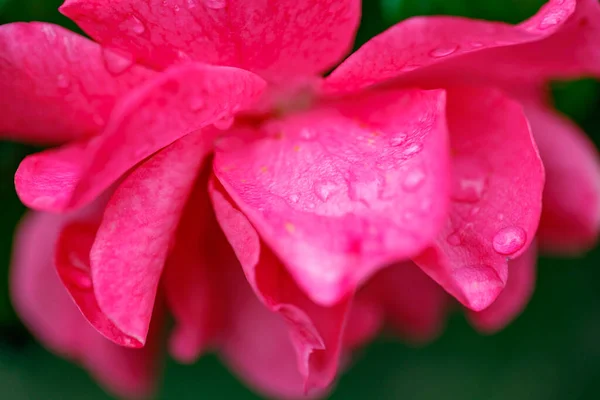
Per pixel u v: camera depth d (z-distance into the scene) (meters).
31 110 0.20
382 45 0.18
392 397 0.27
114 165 0.17
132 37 0.18
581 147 0.22
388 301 0.23
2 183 0.23
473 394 0.27
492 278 0.18
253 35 0.18
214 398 0.27
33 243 0.22
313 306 0.19
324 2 0.18
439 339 0.27
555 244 0.22
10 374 0.26
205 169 0.19
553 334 0.26
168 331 0.24
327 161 0.19
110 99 0.19
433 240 0.18
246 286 0.21
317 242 0.18
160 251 0.19
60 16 0.21
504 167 0.19
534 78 0.21
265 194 0.18
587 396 0.26
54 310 0.23
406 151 0.18
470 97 0.19
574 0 0.18
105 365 0.23
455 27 0.18
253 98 0.19
